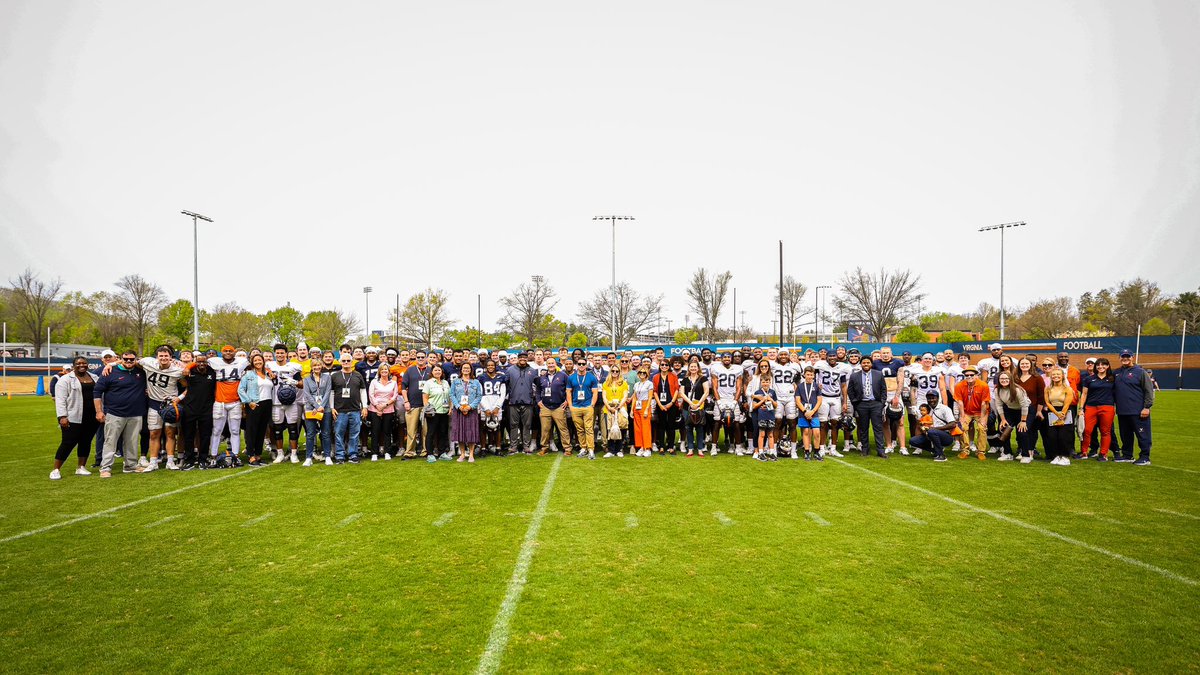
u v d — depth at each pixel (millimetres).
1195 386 32750
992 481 8438
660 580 4754
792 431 11062
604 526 6219
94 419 9078
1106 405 10125
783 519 6473
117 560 5219
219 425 9523
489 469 9484
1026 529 6121
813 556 5305
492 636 3824
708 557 5277
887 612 4180
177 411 9219
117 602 4352
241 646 3695
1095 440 11672
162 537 5859
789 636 3826
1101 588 4609
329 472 9219
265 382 9797
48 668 3436
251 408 9641
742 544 5629
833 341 59000
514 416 11062
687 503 7176
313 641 3760
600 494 7664
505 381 11117
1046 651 3658
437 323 54844
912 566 5066
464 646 3695
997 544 5641
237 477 8797
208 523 6336
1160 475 8875
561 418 11102
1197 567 5059
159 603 4332
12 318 48531
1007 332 55875
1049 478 8656
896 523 6320
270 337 57344
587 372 10852
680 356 11586
